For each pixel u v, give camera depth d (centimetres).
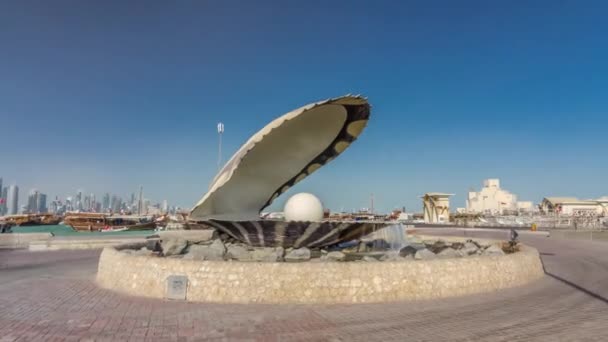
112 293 1180
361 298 1085
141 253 1494
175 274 1116
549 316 969
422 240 2366
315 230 1434
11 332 827
